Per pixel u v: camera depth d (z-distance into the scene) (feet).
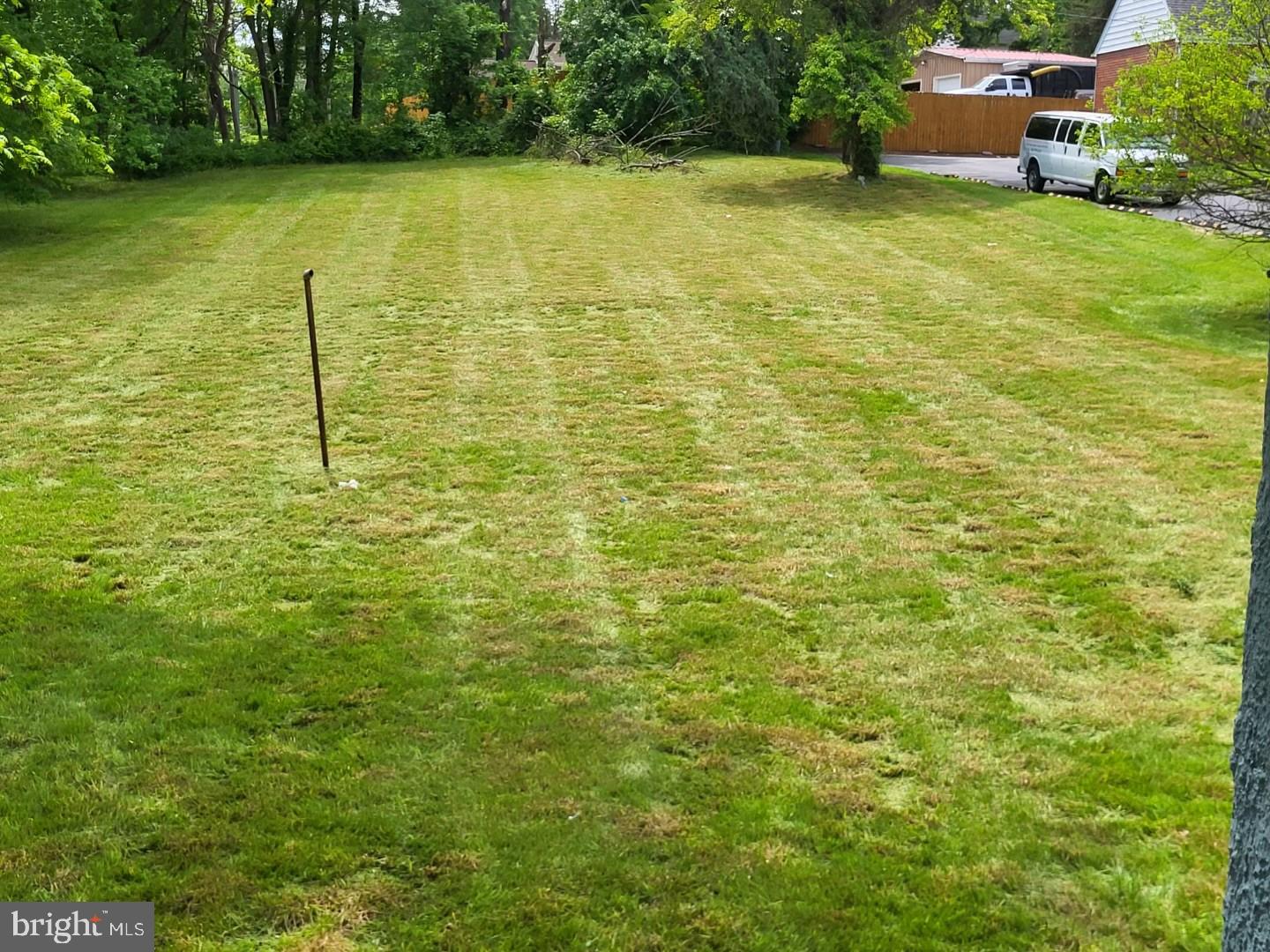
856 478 24.16
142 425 28.32
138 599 18.21
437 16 108.47
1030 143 75.92
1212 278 44.91
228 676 15.52
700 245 56.03
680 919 10.73
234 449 26.45
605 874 11.37
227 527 21.58
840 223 61.82
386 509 22.54
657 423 28.37
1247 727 6.74
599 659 16.21
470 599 18.40
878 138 77.46
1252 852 6.66
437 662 16.07
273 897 11.00
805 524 21.56
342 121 106.42
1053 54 151.02
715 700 14.94
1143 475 23.93
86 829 12.09
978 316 40.45
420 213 67.46
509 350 36.35
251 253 55.21
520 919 10.75
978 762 13.46
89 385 32.12
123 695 14.90
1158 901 10.97
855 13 75.10
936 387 31.32
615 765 13.37
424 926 10.64
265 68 120.06
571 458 25.70
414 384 32.19
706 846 11.82
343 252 55.11
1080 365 33.50
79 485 23.89
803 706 14.79
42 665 15.80
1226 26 37.24
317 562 19.93
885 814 12.39
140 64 87.66
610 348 36.47
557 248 55.52
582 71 98.58
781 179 80.33
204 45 106.83
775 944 10.41
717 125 99.25
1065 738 14.06
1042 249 52.80
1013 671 15.72
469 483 24.09
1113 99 39.68
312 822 12.19
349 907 10.89
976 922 10.67
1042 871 11.46
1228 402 29.40
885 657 16.21
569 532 21.34
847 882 11.24
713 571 19.39
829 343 36.94
